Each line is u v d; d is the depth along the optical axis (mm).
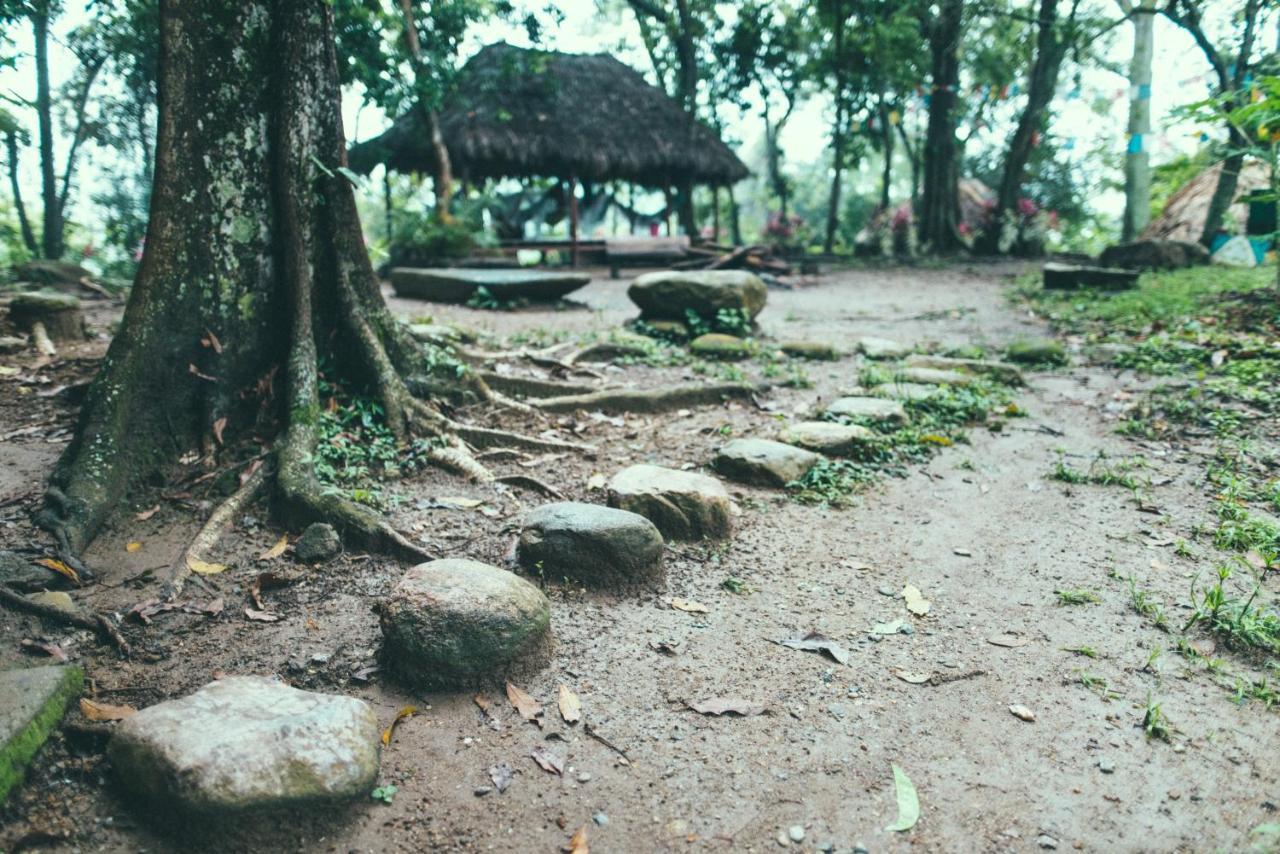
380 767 2463
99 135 15961
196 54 4508
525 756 2541
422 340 6320
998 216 20641
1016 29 22016
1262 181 16484
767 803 2363
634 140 18516
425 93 13945
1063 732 2666
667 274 8922
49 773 2373
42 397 5414
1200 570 3742
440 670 2789
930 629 3314
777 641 3203
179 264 4484
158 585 3430
